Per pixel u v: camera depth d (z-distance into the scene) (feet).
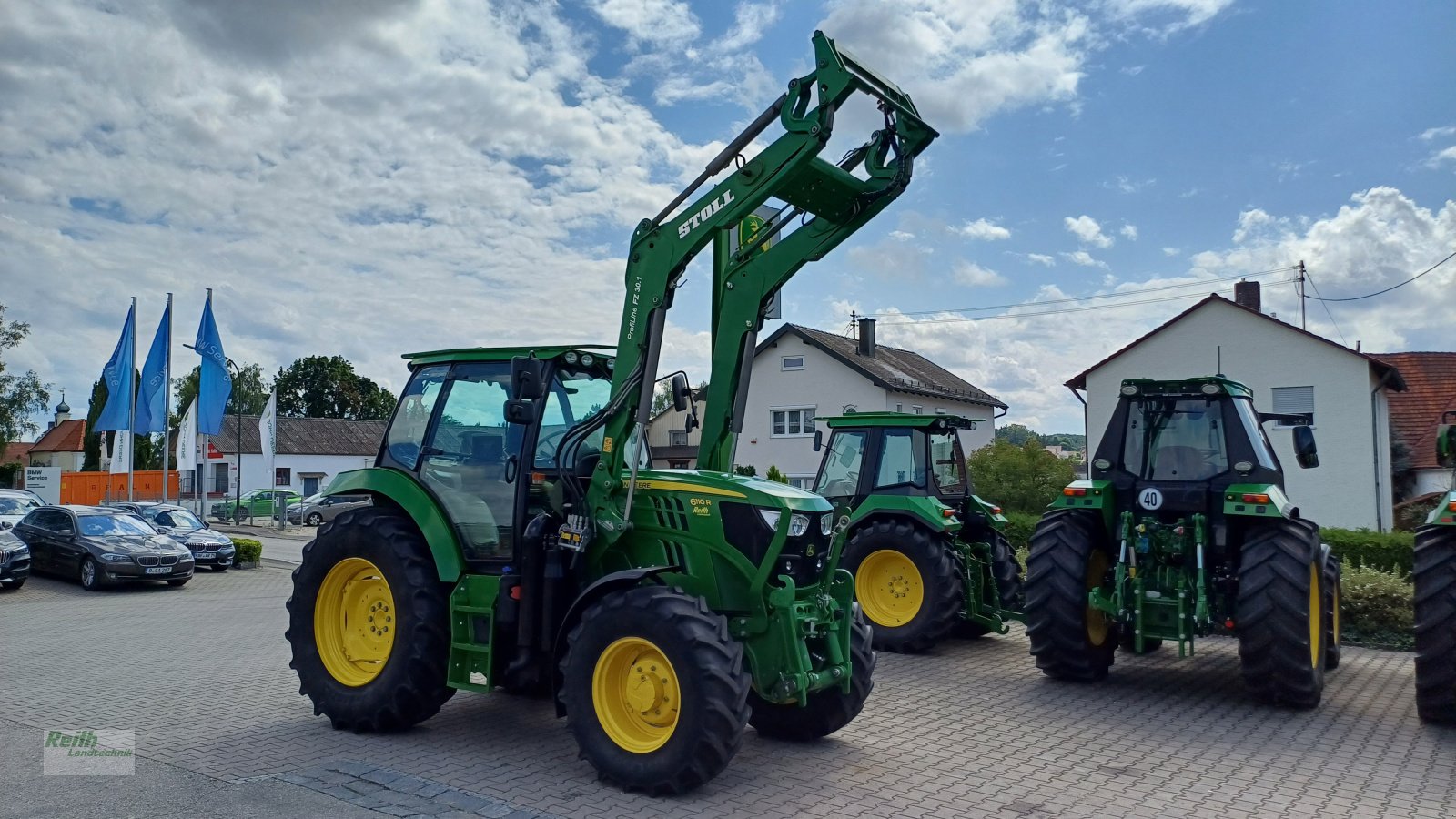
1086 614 25.40
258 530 109.50
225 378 86.94
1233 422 24.81
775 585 18.29
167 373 83.82
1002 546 33.06
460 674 19.16
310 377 242.17
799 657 17.63
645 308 19.38
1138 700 23.91
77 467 228.63
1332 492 81.35
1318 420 82.02
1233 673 27.22
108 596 49.83
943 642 32.40
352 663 20.81
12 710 22.57
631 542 19.26
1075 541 25.55
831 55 18.15
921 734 20.65
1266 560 22.61
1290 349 83.15
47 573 56.39
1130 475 25.70
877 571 31.32
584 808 15.75
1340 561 35.99
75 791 16.56
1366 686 25.52
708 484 18.65
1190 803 16.22
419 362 21.72
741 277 20.24
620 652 17.07
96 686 25.38
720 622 16.60
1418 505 74.90
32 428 177.06
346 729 20.57
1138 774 17.85
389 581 19.98
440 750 19.13
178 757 18.57
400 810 15.61
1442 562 21.21
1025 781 17.39
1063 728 21.20
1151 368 87.76
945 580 29.78
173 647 32.09
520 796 16.33
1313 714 22.44
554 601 18.71
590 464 20.04
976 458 78.43
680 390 19.67
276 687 25.23
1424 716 21.42
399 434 21.50
